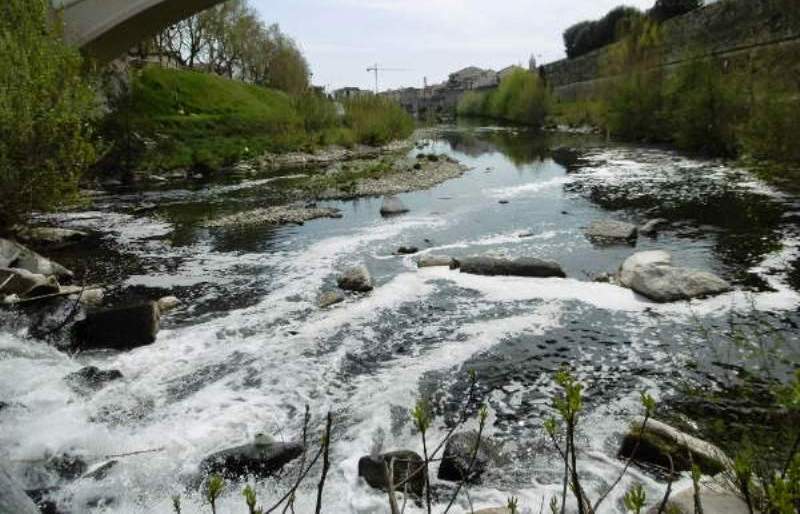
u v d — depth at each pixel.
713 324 7.07
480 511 3.73
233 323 7.87
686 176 18.89
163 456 4.71
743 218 12.66
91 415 5.39
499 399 5.60
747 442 4.26
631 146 30.41
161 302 8.61
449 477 4.31
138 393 5.86
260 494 4.19
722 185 16.84
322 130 43.38
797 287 8.20
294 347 6.98
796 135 14.29
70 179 11.80
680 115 25.69
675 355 6.33
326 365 6.47
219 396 5.81
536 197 17.02
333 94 56.44
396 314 8.03
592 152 28.62
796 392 2.07
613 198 15.95
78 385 5.98
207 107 40.88
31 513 3.10
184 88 41.75
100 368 6.42
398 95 153.12
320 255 11.49
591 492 4.06
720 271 9.09
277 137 37.69
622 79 36.22
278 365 6.49
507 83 73.12
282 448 4.58
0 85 10.80
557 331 7.17
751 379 5.68
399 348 6.91
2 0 12.09
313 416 5.38
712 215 13.17
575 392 1.83
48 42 12.68
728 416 5.02
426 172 23.75
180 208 17.64
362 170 25.55
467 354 6.63
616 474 4.27
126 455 4.70
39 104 11.18
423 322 7.70
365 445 4.84
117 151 24.23
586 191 17.39
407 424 5.20
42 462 4.60
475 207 15.98
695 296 7.93
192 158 28.45
